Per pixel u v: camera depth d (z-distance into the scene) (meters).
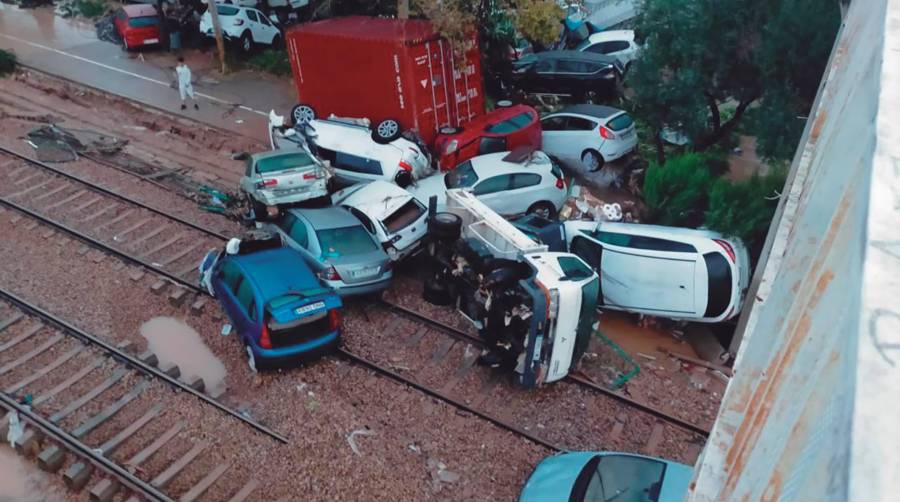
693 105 15.01
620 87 20.50
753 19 13.73
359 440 9.43
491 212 11.99
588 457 7.83
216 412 9.70
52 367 10.35
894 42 2.55
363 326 11.76
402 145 14.97
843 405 1.38
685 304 11.28
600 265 11.90
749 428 2.84
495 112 16.55
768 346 3.10
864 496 1.20
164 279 12.55
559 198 14.51
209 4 21.92
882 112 2.11
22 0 29.39
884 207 1.73
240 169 17.20
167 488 8.57
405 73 15.64
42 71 22.42
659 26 14.96
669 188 13.36
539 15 16.55
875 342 1.43
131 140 18.48
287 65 23.08
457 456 9.28
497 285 10.41
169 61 23.91
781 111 13.26
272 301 10.04
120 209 14.80
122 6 28.39
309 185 13.95
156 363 10.55
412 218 12.88
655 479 7.33
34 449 8.97
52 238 13.66
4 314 11.41
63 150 17.11
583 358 11.28
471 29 16.41
